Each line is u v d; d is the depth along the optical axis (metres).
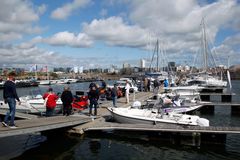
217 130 14.02
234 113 26.47
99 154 12.59
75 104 20.44
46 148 13.45
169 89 32.38
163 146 14.05
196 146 14.13
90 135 15.74
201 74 57.62
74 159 11.91
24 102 21.14
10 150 13.09
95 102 17.77
